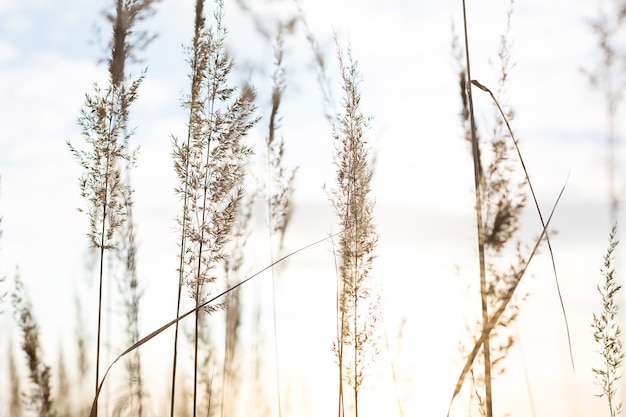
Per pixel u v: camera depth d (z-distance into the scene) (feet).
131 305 9.82
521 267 8.00
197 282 9.16
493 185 8.32
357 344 9.71
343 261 10.04
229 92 9.37
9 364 8.81
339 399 9.66
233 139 9.32
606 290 9.73
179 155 9.20
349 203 10.14
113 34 9.29
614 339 9.55
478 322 8.25
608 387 9.43
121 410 9.15
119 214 9.25
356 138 10.15
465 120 9.21
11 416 8.77
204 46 9.36
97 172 9.14
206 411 9.82
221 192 9.24
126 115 9.38
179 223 9.18
